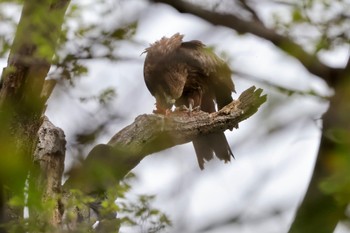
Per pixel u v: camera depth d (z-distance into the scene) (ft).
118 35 16.65
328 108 11.71
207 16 11.71
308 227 12.35
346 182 11.11
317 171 13.67
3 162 10.21
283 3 14.55
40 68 21.72
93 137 13.61
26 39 19.99
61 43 18.83
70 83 18.06
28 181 12.50
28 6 19.58
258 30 12.61
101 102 16.92
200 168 12.21
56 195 23.82
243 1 12.66
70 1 19.25
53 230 21.08
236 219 10.77
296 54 12.93
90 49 17.75
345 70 12.32
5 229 21.47
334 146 11.30
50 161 26.66
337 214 11.93
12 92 22.35
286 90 13.30
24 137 23.17
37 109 22.93
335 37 16.99
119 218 22.49
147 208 20.88
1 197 19.75
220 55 15.72
